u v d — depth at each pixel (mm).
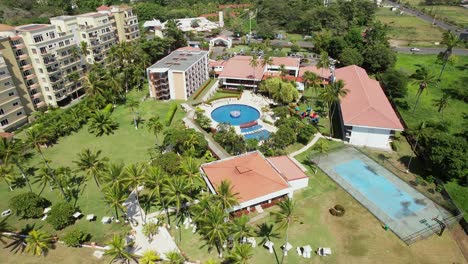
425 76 111500
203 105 124438
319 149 88938
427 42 195875
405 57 171500
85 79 128625
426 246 63938
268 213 72000
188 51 148125
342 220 70438
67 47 123875
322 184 81688
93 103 116188
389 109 102250
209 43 193625
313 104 122938
